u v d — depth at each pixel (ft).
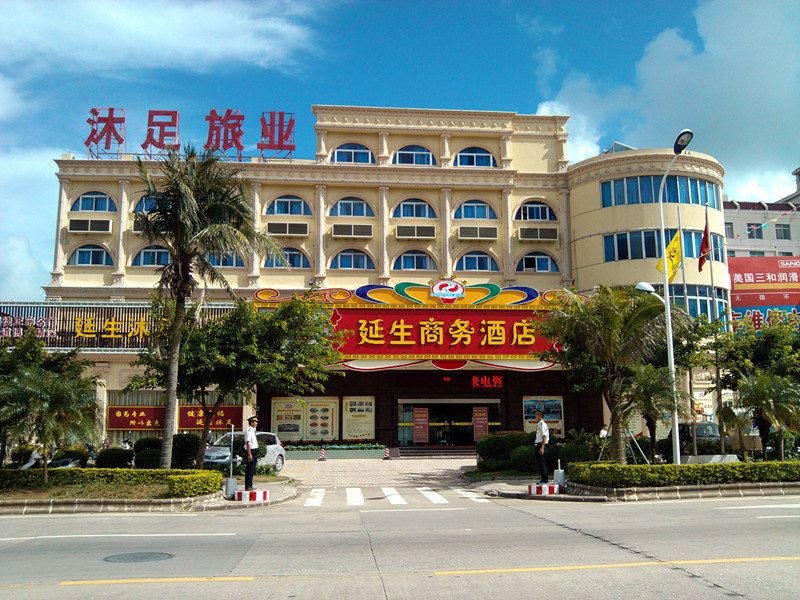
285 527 39.17
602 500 50.31
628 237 124.47
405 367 93.56
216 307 92.53
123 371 92.02
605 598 22.39
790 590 23.15
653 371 60.08
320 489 65.31
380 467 85.40
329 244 134.10
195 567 27.68
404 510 47.78
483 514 44.32
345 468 84.28
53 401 54.19
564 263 135.95
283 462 82.74
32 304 91.76
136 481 54.60
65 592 23.71
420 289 94.53
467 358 93.25
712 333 78.84
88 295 127.85
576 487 54.70
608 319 60.75
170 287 61.36
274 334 68.54
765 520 38.24
